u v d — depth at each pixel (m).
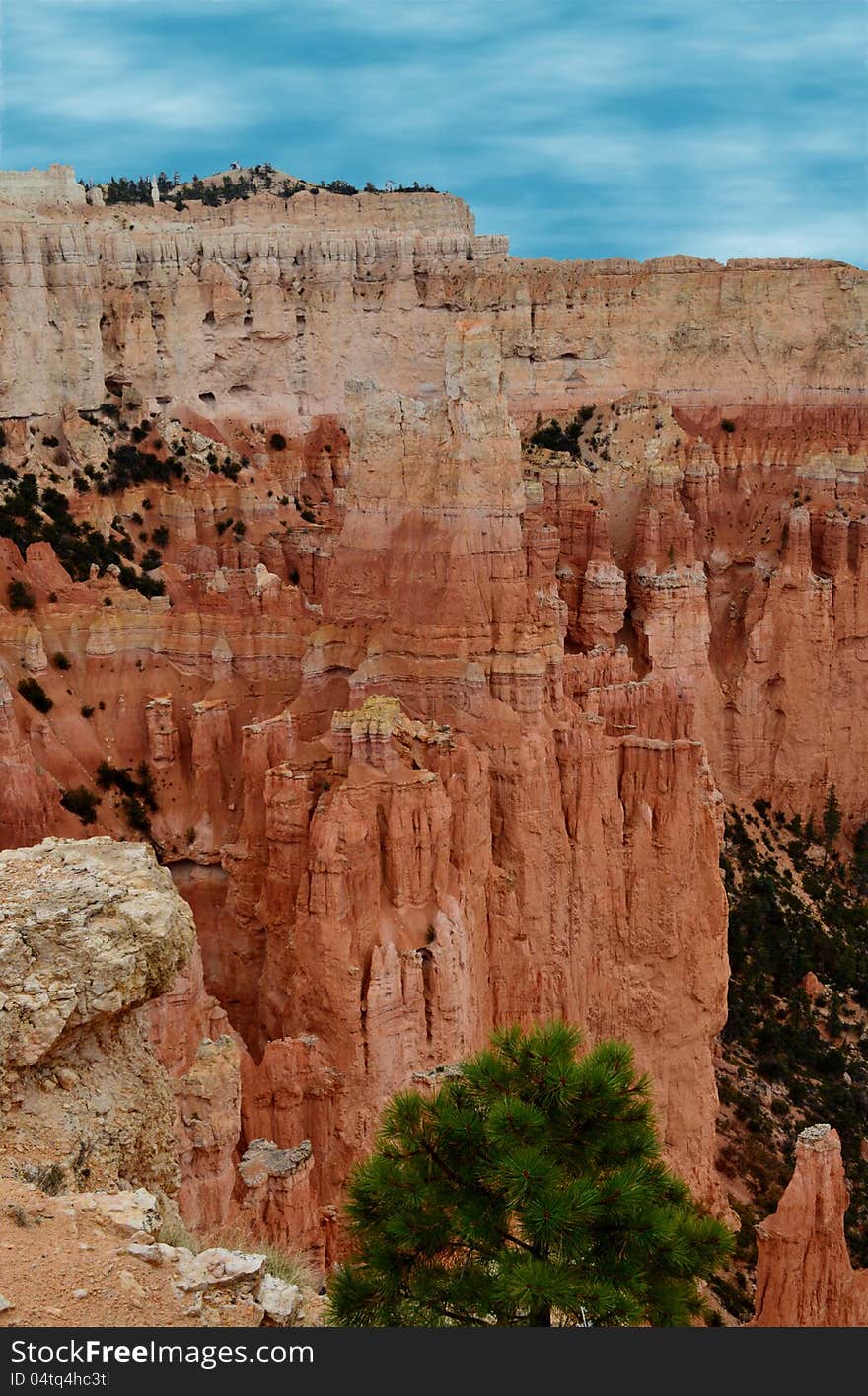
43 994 20.38
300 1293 19.97
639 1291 18.92
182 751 51.31
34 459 68.88
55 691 51.22
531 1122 19.73
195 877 48.72
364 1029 38.00
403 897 40.19
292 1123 37.06
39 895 21.45
